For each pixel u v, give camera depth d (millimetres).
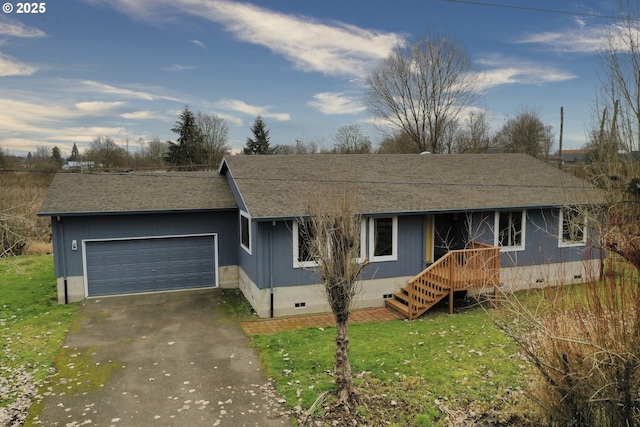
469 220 14148
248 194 13508
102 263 14727
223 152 55781
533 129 47469
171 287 15516
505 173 17672
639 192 6996
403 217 14070
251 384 8484
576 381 6047
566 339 5590
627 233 6426
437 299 13055
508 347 10078
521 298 13062
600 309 6031
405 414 7242
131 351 10180
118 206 14492
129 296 14844
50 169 34438
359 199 13742
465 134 46062
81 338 10992
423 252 14406
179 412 7453
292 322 12375
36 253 22203
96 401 7840
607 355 5742
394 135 45094
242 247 15273
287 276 12938
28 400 7855
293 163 16734
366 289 13742
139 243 15070
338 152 53750
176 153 50938
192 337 11117
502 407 7422
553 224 15523
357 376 8594
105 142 50750
